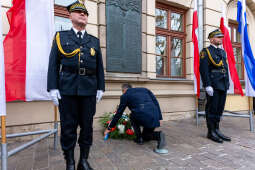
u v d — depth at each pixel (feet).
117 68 12.76
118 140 9.95
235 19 19.99
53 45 5.63
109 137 10.36
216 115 10.16
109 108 12.62
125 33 13.15
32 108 10.11
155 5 15.37
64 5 11.75
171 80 15.12
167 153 8.03
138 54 13.80
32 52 8.60
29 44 8.55
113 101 12.80
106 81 12.39
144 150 8.43
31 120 10.07
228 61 13.14
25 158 7.43
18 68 8.49
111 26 12.53
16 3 8.30
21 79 8.55
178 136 10.67
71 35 5.68
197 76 12.72
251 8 21.15
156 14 15.88
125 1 13.16
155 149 8.27
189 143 9.43
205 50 10.18
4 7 9.44
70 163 5.66
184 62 17.29
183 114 16.11
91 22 11.99
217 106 10.11
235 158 7.54
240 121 15.48
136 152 8.17
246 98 20.07
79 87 5.46
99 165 6.79
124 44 13.10
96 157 7.57
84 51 5.65
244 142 9.65
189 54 16.83
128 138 10.21
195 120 15.38
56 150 8.37
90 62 5.74
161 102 14.89
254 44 21.43
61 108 5.58
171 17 16.71
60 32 5.76
